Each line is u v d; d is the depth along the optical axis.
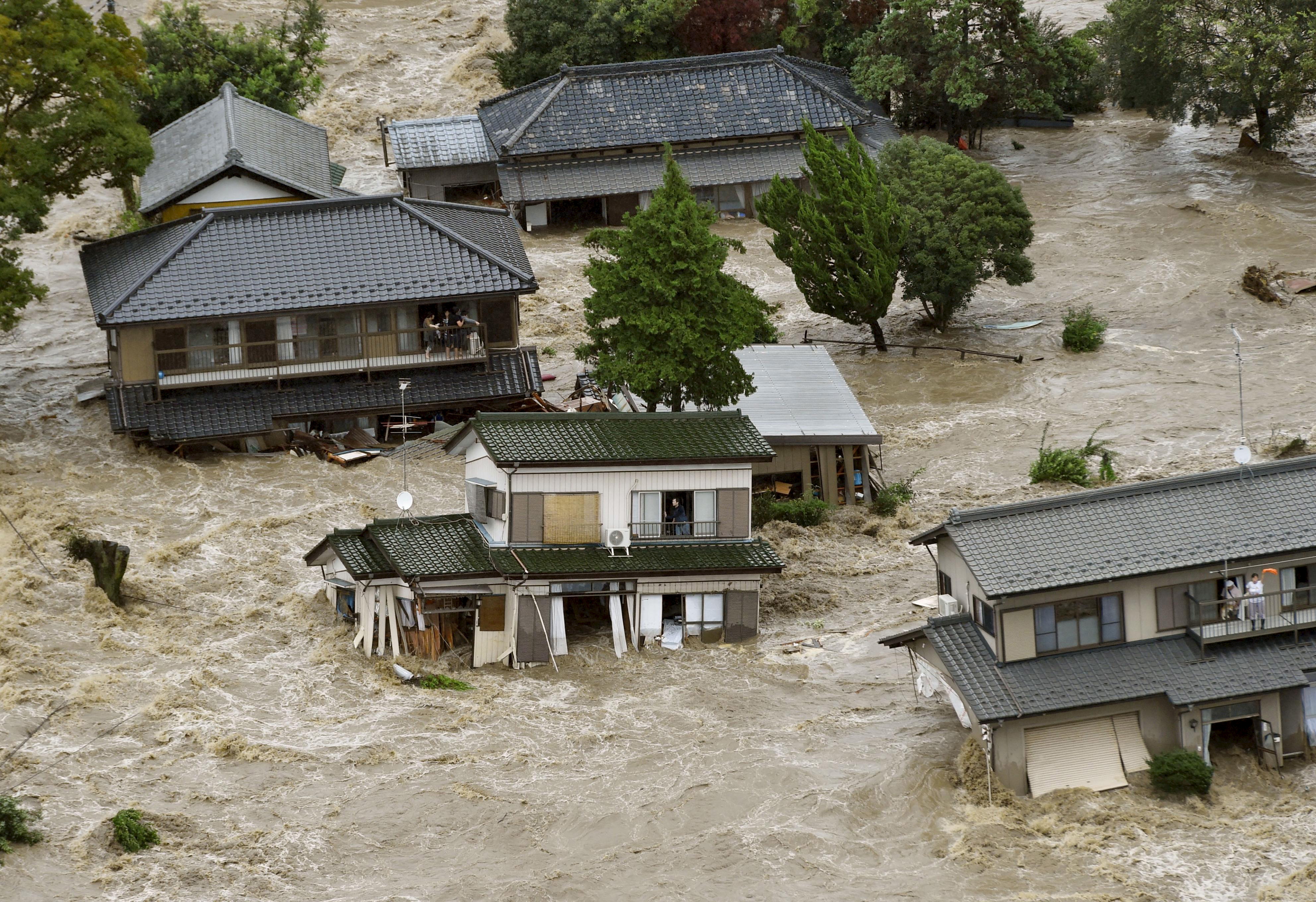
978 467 71.25
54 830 43.31
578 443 55.47
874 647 55.25
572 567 54.31
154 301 68.81
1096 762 45.94
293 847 43.50
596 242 68.62
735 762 47.72
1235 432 72.31
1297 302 86.81
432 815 45.06
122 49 73.25
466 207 79.31
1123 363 81.12
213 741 48.44
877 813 45.00
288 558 61.81
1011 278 83.00
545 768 47.72
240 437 70.44
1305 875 41.22
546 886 41.72
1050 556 46.22
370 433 73.19
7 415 75.69
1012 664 46.00
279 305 69.44
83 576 58.47
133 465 69.88
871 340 85.88
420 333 71.94
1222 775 46.41
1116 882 41.41
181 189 80.69
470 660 55.16
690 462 55.28
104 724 49.25
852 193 78.88
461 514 58.12
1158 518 47.50
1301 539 46.78
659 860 42.97
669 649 55.53
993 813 44.59
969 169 83.00
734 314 66.00
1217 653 46.75
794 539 64.69
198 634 55.84
